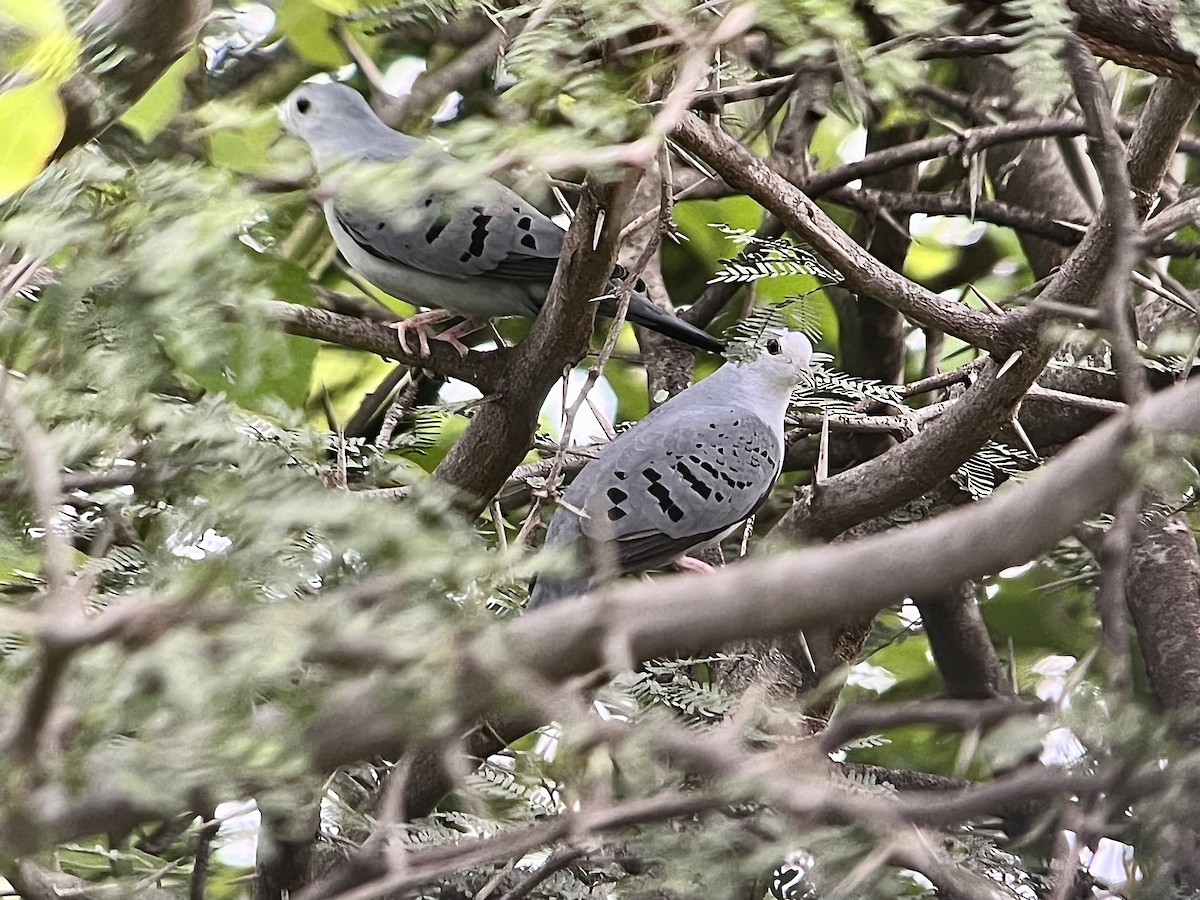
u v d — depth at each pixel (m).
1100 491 3.09
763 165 7.98
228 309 4.41
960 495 10.60
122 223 4.40
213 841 6.80
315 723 3.62
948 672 11.51
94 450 4.54
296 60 12.20
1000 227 13.62
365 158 9.98
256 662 3.49
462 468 8.23
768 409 9.99
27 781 3.48
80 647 3.27
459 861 5.14
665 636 3.23
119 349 4.28
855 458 11.76
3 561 5.15
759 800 4.86
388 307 12.07
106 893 5.90
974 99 12.36
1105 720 4.50
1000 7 6.67
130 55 5.46
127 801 3.58
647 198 11.32
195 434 4.38
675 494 9.32
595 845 5.35
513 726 7.04
